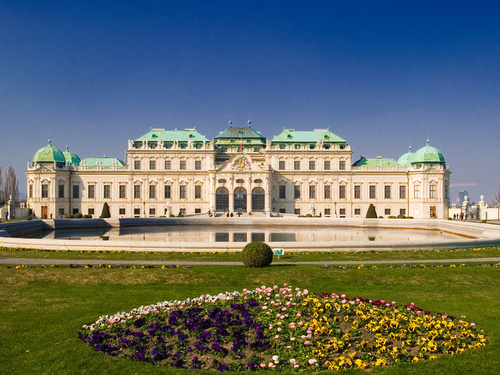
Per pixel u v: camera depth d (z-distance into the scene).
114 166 159.75
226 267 44.41
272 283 38.66
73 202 158.12
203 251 55.56
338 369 19.97
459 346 22.50
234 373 19.48
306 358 20.95
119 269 43.09
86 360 20.67
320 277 40.22
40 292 35.28
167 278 39.84
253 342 22.11
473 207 182.00
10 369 20.22
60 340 23.39
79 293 34.94
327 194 161.62
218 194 155.38
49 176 153.25
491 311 29.45
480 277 40.41
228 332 23.23
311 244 55.38
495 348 22.25
